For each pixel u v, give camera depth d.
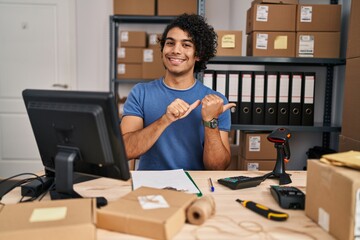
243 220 0.79
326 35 1.90
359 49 1.52
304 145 2.20
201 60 1.62
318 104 2.17
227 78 1.95
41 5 2.82
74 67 2.88
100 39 2.85
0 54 2.87
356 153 0.83
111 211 0.73
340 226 0.68
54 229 0.64
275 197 0.92
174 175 1.12
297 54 1.91
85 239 0.65
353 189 0.65
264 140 1.93
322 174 0.75
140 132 1.32
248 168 1.95
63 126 0.85
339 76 2.08
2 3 2.81
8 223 0.66
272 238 0.70
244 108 1.97
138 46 2.48
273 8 1.89
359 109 1.51
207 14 2.70
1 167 2.93
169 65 1.46
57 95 0.85
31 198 0.93
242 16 2.52
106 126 0.81
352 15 1.60
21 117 2.93
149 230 0.69
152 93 1.51
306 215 0.83
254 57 1.91
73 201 0.78
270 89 1.95
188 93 1.50
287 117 1.97
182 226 0.75
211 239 0.69
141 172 1.16
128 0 2.44
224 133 1.50
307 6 1.88
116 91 2.67
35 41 2.87
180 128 1.46
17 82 2.91
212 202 0.82
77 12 2.83
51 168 0.99
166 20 2.58
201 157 1.48
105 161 0.85
